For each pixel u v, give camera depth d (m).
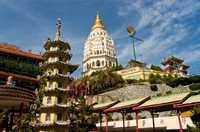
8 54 63.22
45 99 35.47
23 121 17.38
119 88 74.12
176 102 32.38
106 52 125.25
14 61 64.69
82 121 38.94
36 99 18.84
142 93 70.38
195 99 31.36
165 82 72.88
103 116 58.16
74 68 64.94
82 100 41.78
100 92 77.25
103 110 46.03
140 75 83.88
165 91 70.44
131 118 57.78
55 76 36.97
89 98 74.06
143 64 98.81
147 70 87.44
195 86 66.38
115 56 130.62
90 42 132.38
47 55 41.03
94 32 136.50
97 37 131.88
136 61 100.44
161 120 42.22
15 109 35.44
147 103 38.25
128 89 72.00
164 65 125.50
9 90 30.11
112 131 49.78
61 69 39.62
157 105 35.00
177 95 36.28
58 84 37.62
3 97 28.75
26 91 31.88
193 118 24.84
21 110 30.03
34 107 19.34
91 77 85.12
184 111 31.62
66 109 36.00
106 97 69.88
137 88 71.81
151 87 71.25
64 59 41.31
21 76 56.62
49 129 33.34
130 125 47.12
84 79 84.19
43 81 20.69
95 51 125.94
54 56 40.59
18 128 18.42
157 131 42.09
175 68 119.62
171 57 120.50
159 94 68.38
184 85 69.94
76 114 39.50
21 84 57.47
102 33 136.00
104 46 128.12
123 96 70.56
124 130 44.88
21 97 29.98
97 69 112.81
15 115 39.44
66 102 37.72
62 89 36.62
